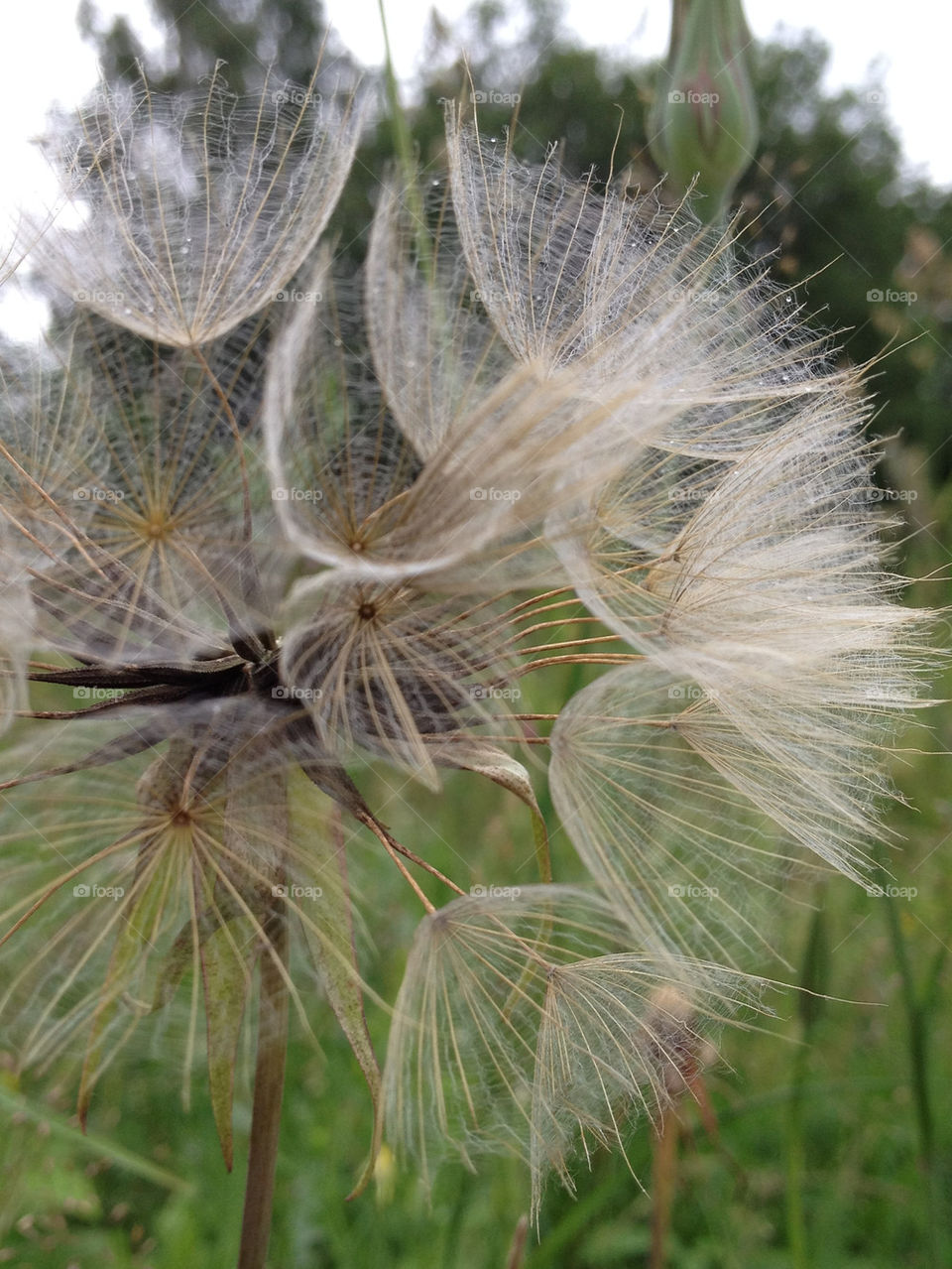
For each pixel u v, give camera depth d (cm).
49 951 9
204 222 10
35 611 8
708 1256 15
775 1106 16
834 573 10
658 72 14
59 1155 14
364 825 9
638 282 10
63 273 10
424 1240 14
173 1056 9
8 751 9
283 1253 14
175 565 9
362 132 10
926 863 19
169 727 9
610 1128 10
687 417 10
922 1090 13
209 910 8
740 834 10
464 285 10
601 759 10
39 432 9
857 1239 16
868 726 10
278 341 8
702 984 9
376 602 8
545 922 9
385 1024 17
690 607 9
